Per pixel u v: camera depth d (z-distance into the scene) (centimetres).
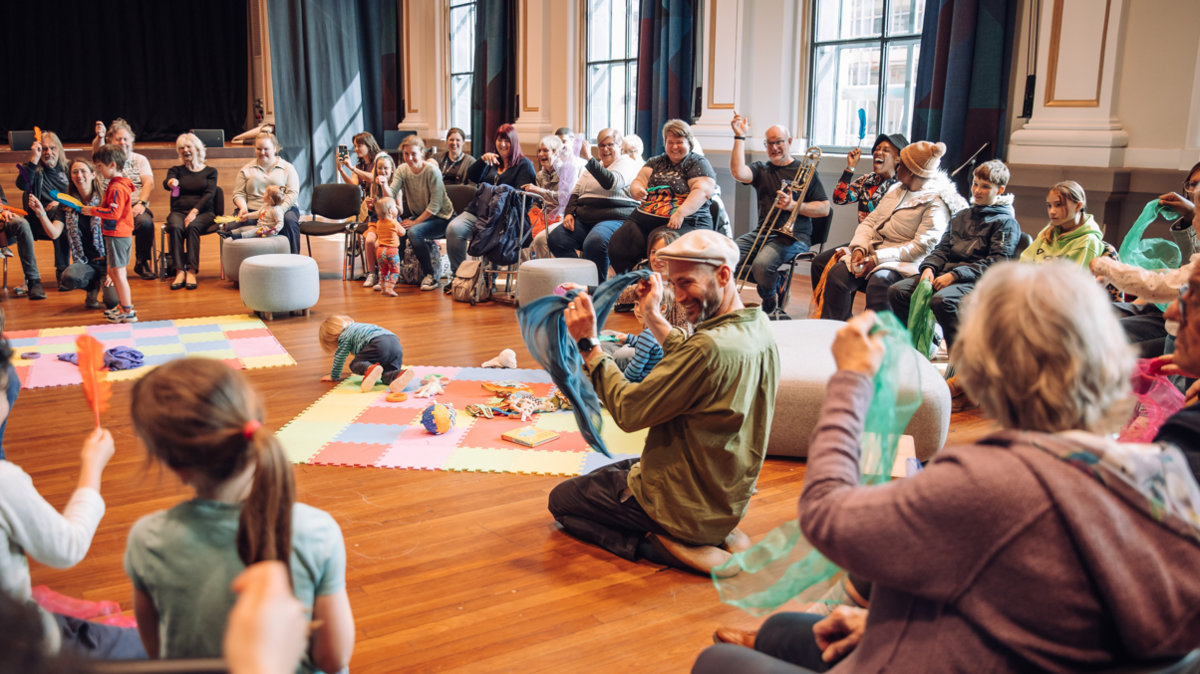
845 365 115
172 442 114
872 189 513
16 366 452
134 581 128
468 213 671
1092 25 495
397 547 269
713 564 249
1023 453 95
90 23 1291
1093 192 503
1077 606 92
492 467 329
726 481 246
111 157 539
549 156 652
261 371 454
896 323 125
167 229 670
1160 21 472
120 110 1326
